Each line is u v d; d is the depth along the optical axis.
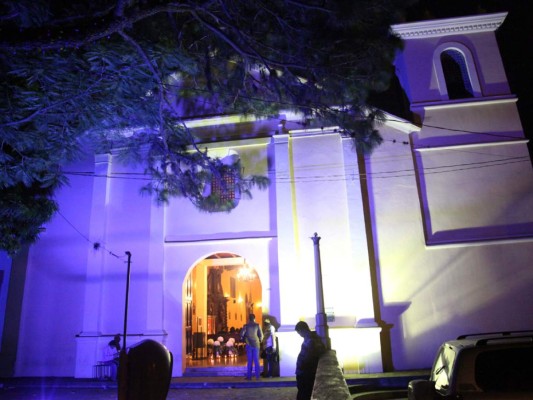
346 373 13.99
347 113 9.95
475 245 15.06
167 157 11.54
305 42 8.97
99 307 15.66
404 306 14.72
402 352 14.37
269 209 15.76
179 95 14.48
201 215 16.06
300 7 8.79
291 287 14.74
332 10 8.22
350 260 14.92
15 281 16.70
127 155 11.86
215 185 16.22
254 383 13.23
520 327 14.38
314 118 10.81
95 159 16.89
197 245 15.80
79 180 17.25
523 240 14.92
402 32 17.34
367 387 12.29
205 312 18.66
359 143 9.93
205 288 18.92
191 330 16.56
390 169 15.79
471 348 5.13
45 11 7.53
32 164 10.19
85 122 9.64
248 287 24.09
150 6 7.46
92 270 15.96
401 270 14.98
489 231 15.22
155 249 15.89
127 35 7.78
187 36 9.93
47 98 8.77
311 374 7.84
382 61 9.15
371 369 13.96
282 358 14.27
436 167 15.91
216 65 10.59
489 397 4.75
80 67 8.52
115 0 7.97
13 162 10.21
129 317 15.48
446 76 17.41
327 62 8.98
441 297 14.74
